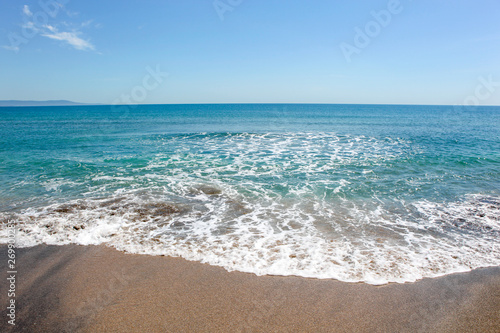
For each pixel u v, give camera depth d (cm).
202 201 786
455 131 2544
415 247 545
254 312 369
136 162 1245
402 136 2156
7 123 3628
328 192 862
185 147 1653
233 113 6525
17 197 798
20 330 337
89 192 847
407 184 941
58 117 5031
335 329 344
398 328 347
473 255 519
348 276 449
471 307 384
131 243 552
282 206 754
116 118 4678
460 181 976
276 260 493
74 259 495
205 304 383
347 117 5019
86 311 370
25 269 465
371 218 681
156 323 349
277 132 2412
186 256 506
